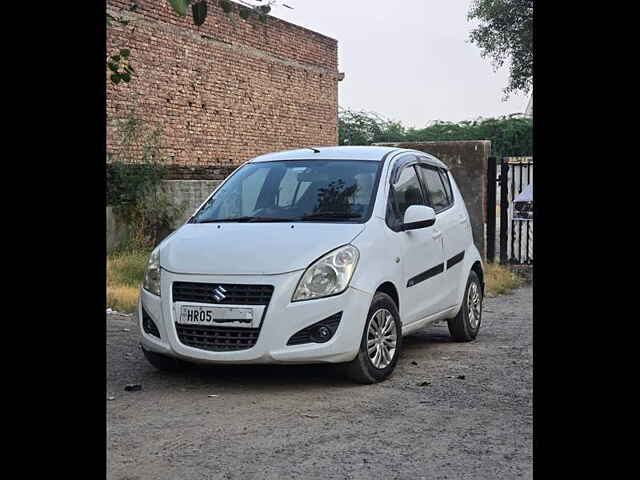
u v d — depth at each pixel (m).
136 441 5.09
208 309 6.30
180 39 18.30
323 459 4.76
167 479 4.43
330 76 24.30
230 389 6.48
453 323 8.66
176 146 18.22
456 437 5.20
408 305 7.25
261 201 7.38
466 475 4.49
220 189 7.76
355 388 6.50
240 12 6.72
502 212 15.64
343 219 6.95
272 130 21.72
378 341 6.70
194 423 5.50
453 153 15.33
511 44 28.80
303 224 6.86
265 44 21.38
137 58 16.97
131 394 6.32
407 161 8.01
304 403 6.03
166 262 6.64
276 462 4.70
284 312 6.19
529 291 13.87
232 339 6.27
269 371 7.12
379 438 5.17
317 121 23.75
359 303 6.39
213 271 6.38
